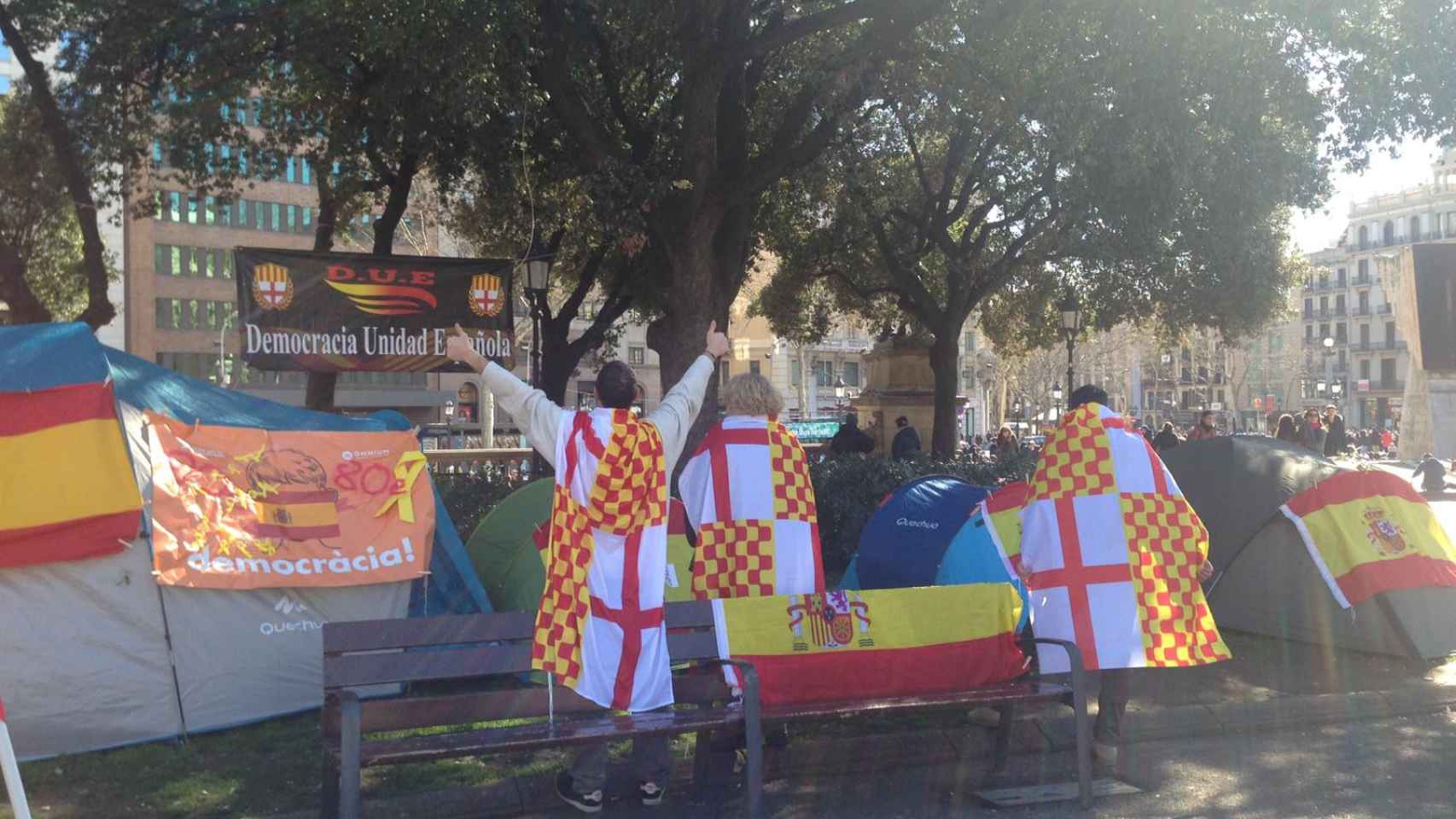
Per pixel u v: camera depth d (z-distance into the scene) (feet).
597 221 44.52
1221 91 39.60
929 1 39.04
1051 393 205.57
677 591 25.53
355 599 22.65
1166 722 22.31
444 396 204.85
